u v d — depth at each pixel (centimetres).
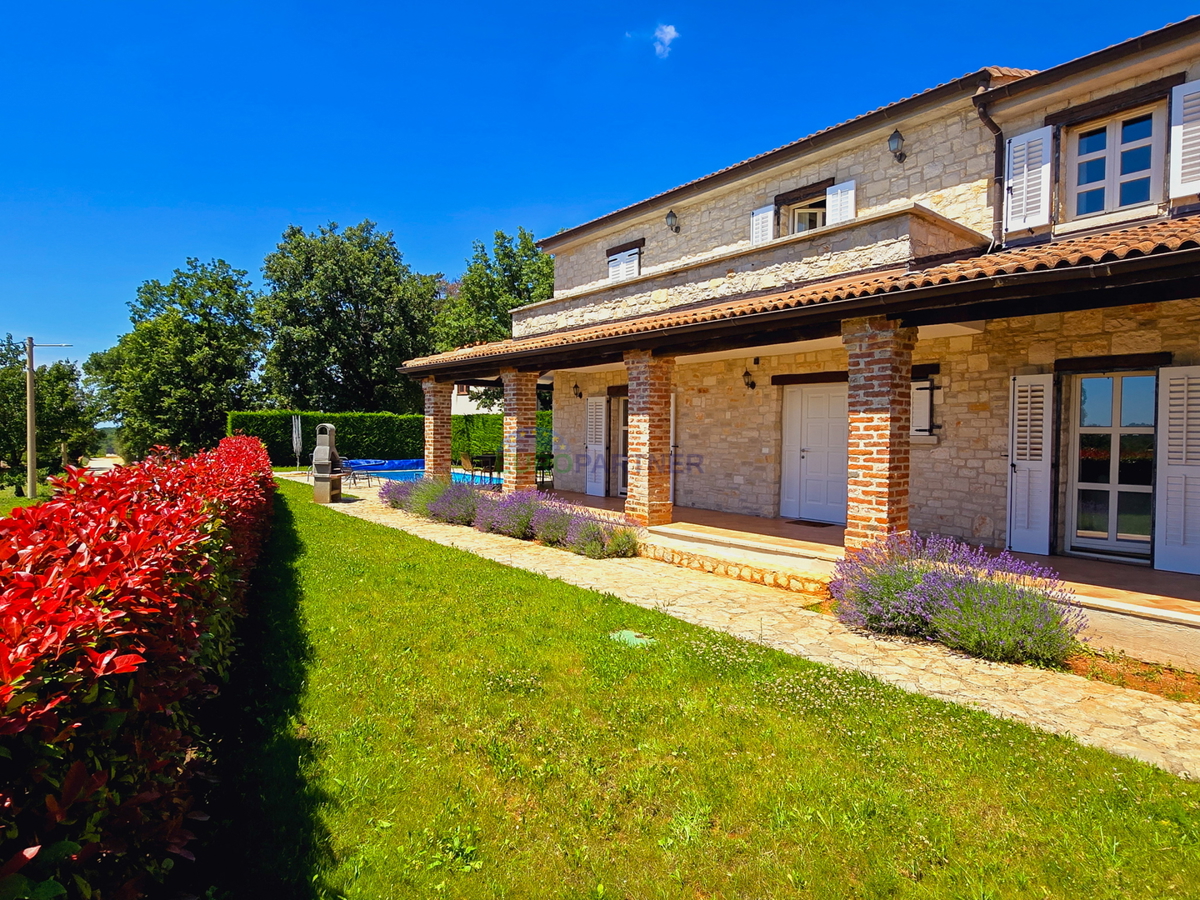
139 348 3322
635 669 461
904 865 256
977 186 891
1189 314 662
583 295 1355
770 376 1071
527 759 340
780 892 243
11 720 140
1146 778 314
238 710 394
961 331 797
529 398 1195
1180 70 708
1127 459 729
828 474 1008
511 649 504
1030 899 238
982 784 310
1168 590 585
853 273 858
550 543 982
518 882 249
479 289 3178
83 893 158
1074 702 413
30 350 1900
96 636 180
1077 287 492
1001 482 803
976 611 512
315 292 3309
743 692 421
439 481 1351
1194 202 695
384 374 3456
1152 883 244
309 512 1331
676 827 281
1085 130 796
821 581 675
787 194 1134
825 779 316
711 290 1072
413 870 253
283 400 3312
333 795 304
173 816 216
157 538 258
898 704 401
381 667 467
